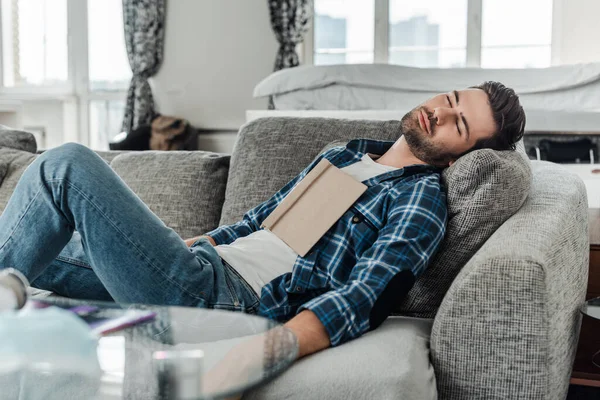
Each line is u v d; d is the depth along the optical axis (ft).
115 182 3.96
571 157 12.95
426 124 4.71
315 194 4.53
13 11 22.12
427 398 3.27
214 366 2.33
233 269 4.37
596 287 5.97
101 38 21.79
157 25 20.89
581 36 18.07
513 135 4.69
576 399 5.67
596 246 5.96
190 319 2.75
